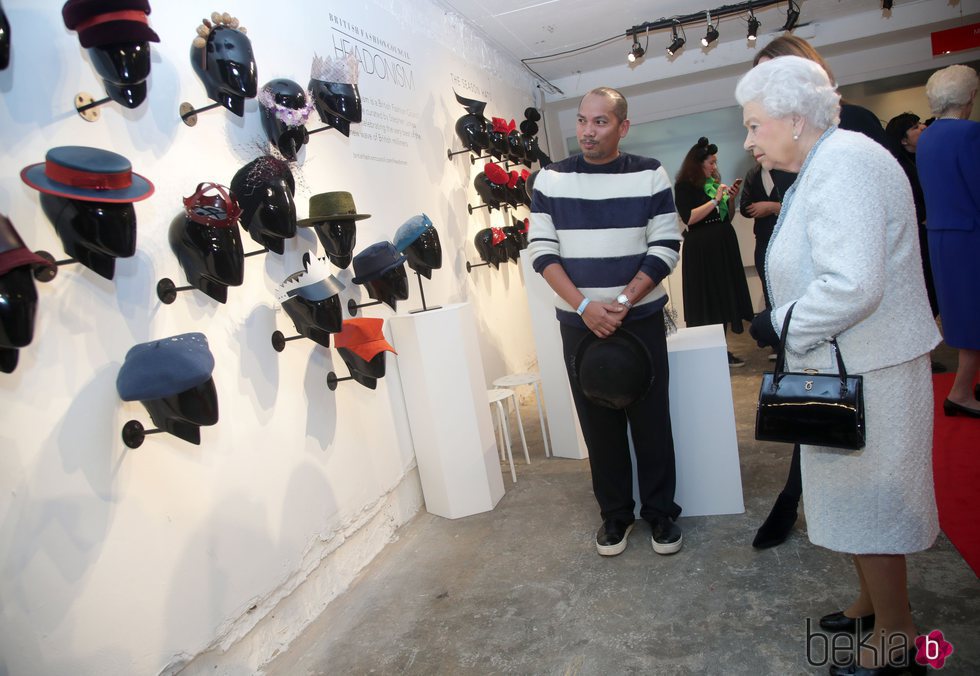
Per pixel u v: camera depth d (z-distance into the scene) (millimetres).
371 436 2668
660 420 2270
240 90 1904
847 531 1357
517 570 2307
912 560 1956
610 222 2191
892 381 1272
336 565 2379
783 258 1346
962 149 2561
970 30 5355
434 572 2400
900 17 5480
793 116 1304
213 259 1741
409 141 3363
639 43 5473
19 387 1388
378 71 3119
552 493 2938
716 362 2365
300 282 2090
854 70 6090
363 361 2369
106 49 1508
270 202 1939
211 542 1833
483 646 1904
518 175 4621
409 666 1871
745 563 2113
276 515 2098
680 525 2445
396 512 2814
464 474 2826
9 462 1355
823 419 1275
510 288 4770
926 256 3539
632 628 1871
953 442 2686
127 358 1581
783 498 2150
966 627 1628
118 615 1546
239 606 1908
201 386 1583
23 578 1358
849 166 1214
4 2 1430
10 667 1316
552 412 3389
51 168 1370
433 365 2754
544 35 4969
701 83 6523
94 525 1512
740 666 1642
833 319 1213
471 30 4551
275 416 2141
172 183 1822
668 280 6289
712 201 4266
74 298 1519
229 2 2143
